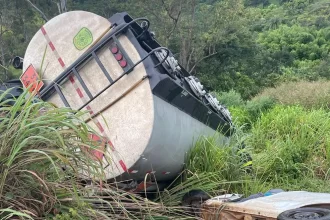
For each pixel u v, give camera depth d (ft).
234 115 50.14
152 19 108.88
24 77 20.15
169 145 18.85
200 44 115.44
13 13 95.50
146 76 17.93
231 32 122.11
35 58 20.15
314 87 66.64
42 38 20.17
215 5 120.06
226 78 124.47
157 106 17.89
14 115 11.73
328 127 35.45
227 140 25.18
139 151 17.56
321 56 158.81
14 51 88.48
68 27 19.84
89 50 18.92
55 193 11.64
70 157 11.94
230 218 15.75
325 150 31.68
